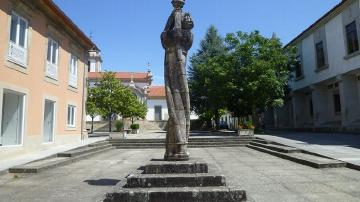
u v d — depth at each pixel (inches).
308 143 646.5
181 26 278.7
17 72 540.4
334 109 1133.7
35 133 603.2
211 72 1147.9
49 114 698.8
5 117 553.6
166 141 268.7
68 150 580.7
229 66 1101.1
